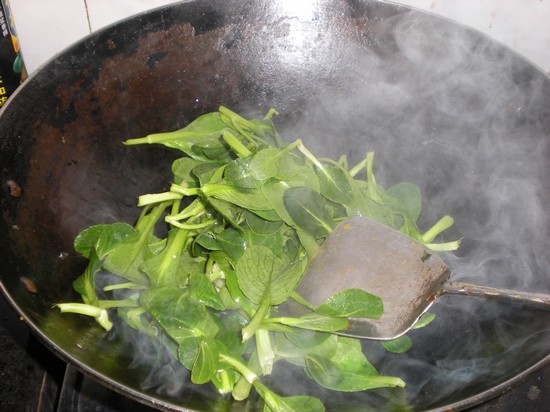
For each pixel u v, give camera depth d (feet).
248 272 1.92
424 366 1.96
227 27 2.35
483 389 1.52
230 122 2.43
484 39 2.16
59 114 2.08
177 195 2.21
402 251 1.97
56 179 2.06
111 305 1.99
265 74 2.49
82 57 2.12
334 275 1.97
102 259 1.97
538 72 2.06
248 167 2.09
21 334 2.49
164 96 2.40
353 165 2.61
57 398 2.28
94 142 2.22
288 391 1.93
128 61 2.24
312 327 1.86
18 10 2.55
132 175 2.37
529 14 2.56
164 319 1.86
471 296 1.90
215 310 2.03
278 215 2.11
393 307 1.90
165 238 2.32
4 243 1.78
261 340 1.92
